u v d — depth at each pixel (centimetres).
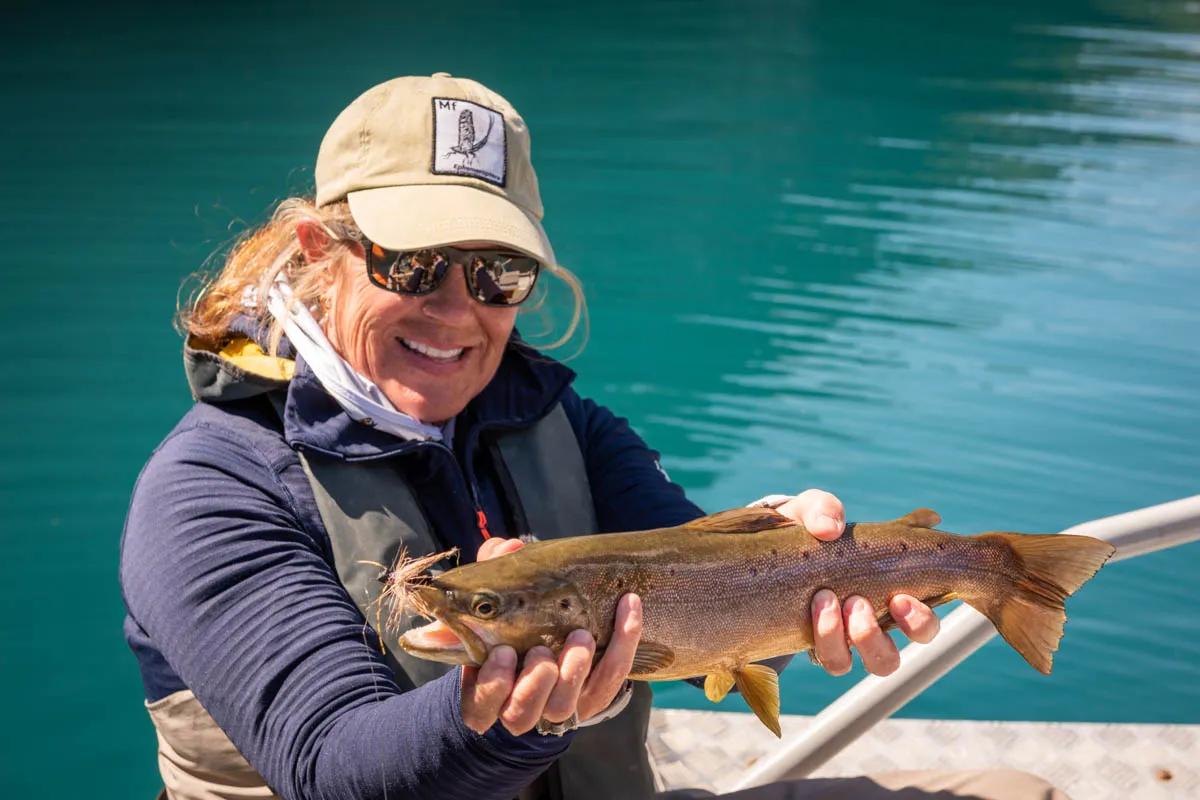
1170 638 552
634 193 1088
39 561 604
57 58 1498
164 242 948
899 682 290
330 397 229
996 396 751
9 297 856
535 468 255
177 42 1590
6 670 541
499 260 228
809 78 1499
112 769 485
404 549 224
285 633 199
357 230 229
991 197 1091
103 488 657
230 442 225
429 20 1756
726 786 348
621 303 871
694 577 193
